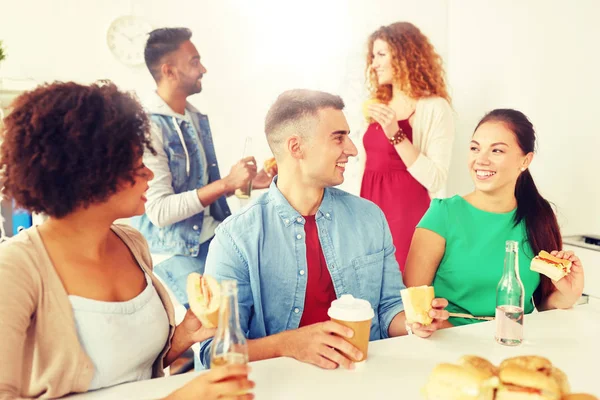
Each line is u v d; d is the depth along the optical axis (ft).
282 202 4.92
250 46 8.96
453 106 10.03
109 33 8.41
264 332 4.82
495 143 5.61
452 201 5.90
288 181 4.97
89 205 3.37
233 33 8.87
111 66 8.47
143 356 3.67
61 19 8.26
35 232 3.37
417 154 9.57
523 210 5.62
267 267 4.79
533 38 8.93
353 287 5.04
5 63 8.08
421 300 4.05
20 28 8.13
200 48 8.70
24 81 8.13
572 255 5.00
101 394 3.30
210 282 3.50
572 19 8.32
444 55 9.81
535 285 5.54
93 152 3.25
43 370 3.26
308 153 4.84
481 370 2.59
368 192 9.63
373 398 3.15
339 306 3.66
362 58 9.47
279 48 9.09
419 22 9.70
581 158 8.38
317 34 9.25
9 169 3.24
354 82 9.48
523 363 2.58
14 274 3.10
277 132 4.91
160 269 8.54
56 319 3.26
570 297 5.04
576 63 8.33
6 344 2.95
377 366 3.62
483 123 5.80
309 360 3.65
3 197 3.36
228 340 2.87
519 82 9.20
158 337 3.78
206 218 8.81
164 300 4.01
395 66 9.57
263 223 4.85
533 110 9.05
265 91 9.09
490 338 4.21
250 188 9.00
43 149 3.18
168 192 8.43
